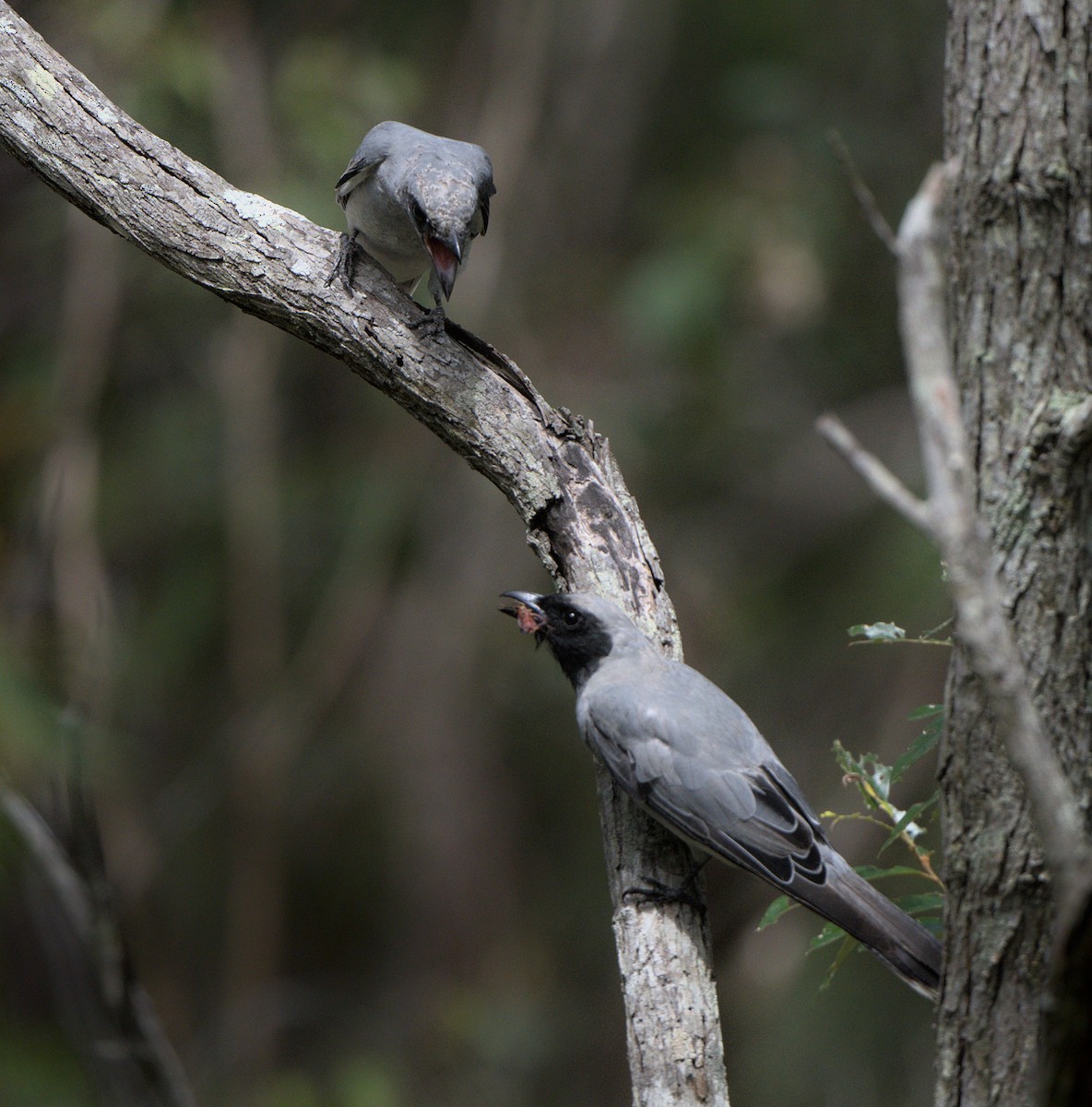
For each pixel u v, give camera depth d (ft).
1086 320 12.64
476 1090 45.42
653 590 20.56
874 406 50.62
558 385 50.65
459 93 51.96
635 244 53.36
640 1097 15.98
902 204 49.90
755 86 50.11
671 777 18.33
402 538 52.11
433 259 21.03
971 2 13.32
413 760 51.31
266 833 48.55
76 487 42.45
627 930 17.51
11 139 20.16
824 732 47.14
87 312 45.88
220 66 43.75
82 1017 22.94
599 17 52.85
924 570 44.06
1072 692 12.44
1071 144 12.68
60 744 22.80
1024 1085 12.46
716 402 50.52
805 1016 41.34
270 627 49.24
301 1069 47.21
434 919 50.44
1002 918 12.59
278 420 51.39
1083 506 12.48
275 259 20.25
